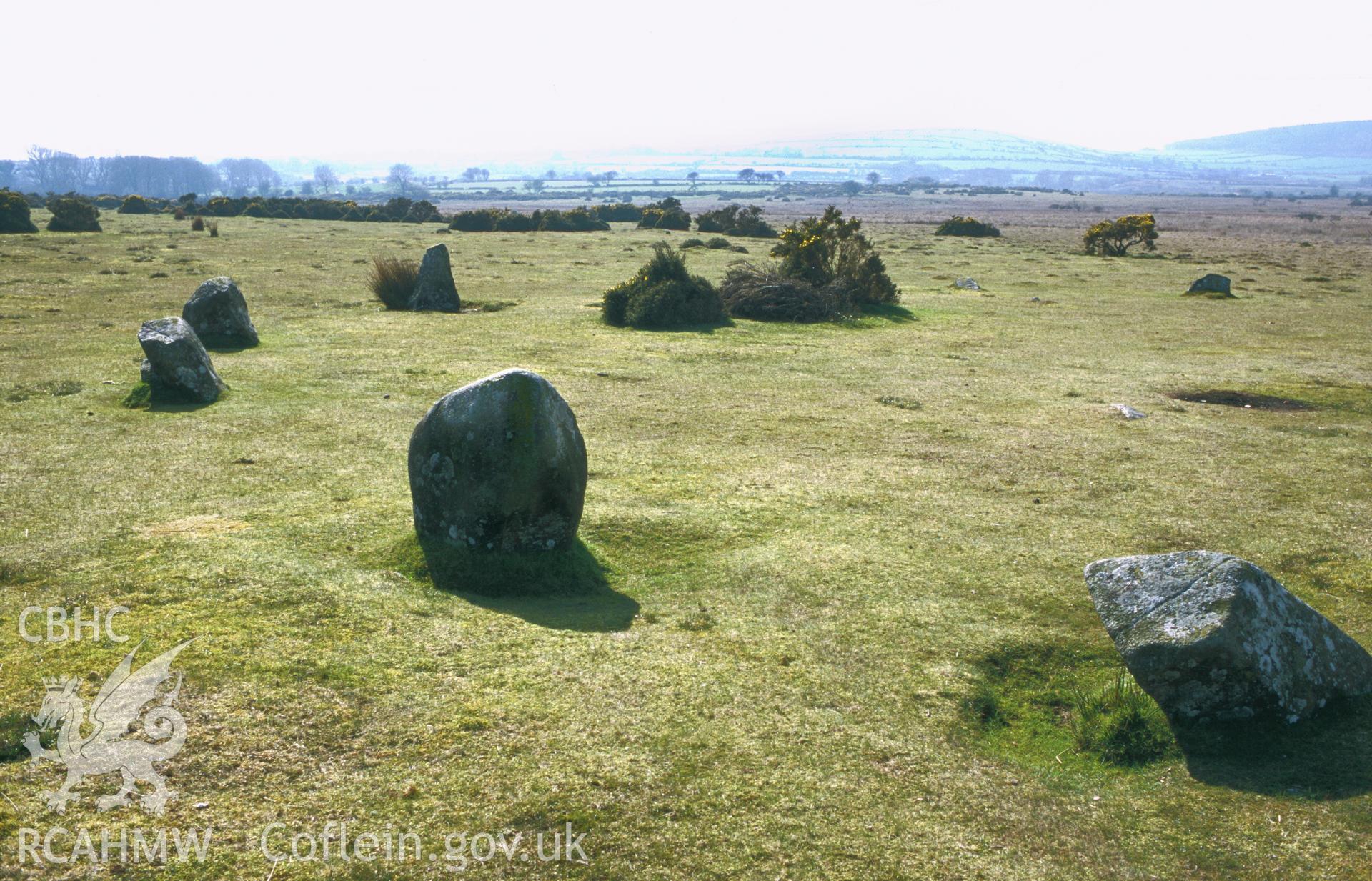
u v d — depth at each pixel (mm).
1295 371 19234
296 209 74062
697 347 20344
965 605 7664
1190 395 16781
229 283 18344
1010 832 4848
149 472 10203
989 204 172875
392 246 44656
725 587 7863
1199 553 6207
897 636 7066
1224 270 42500
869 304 27609
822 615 7371
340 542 8250
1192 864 4652
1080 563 8625
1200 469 11930
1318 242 73062
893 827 4793
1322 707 5934
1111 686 6309
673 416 14133
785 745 5477
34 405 13094
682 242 51812
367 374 16016
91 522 8461
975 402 15773
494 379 7742
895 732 5750
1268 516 10062
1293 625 5996
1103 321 26141
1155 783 5418
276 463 10773
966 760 5535
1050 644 7047
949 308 28203
